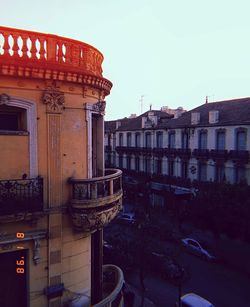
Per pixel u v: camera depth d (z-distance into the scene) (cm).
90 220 988
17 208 865
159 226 2459
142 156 4544
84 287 1064
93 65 1082
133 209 3697
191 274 2259
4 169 892
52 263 973
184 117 4009
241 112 3206
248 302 1922
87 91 1032
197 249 2658
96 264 1191
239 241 2830
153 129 4297
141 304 1809
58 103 959
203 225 3038
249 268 2430
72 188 988
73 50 990
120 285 1129
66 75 945
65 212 992
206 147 3472
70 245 1014
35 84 923
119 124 5244
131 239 2367
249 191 2617
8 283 936
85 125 1040
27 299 944
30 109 920
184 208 3206
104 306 1009
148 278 2250
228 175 3200
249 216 2505
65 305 1002
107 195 1047
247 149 2992
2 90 880
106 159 5484
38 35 927
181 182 3769
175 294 2027
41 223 955
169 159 4012
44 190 948
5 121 926
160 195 4103
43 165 948
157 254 2222
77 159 1020
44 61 925
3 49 893
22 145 915
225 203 2666
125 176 4722
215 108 3706
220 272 2378
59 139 971
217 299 1959
